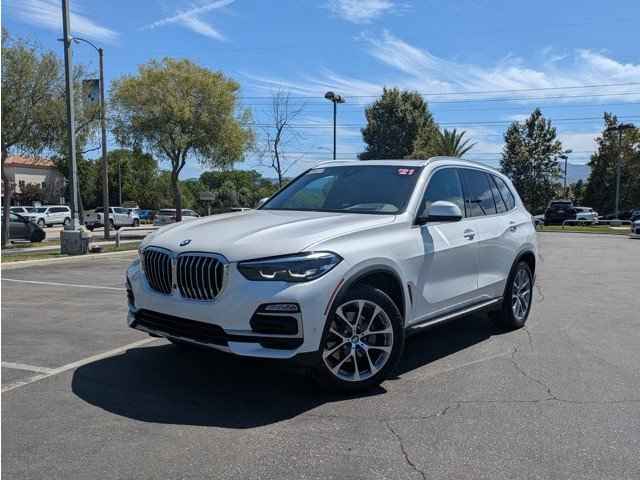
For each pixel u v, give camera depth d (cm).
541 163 6750
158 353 559
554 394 453
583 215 4641
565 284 1074
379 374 454
